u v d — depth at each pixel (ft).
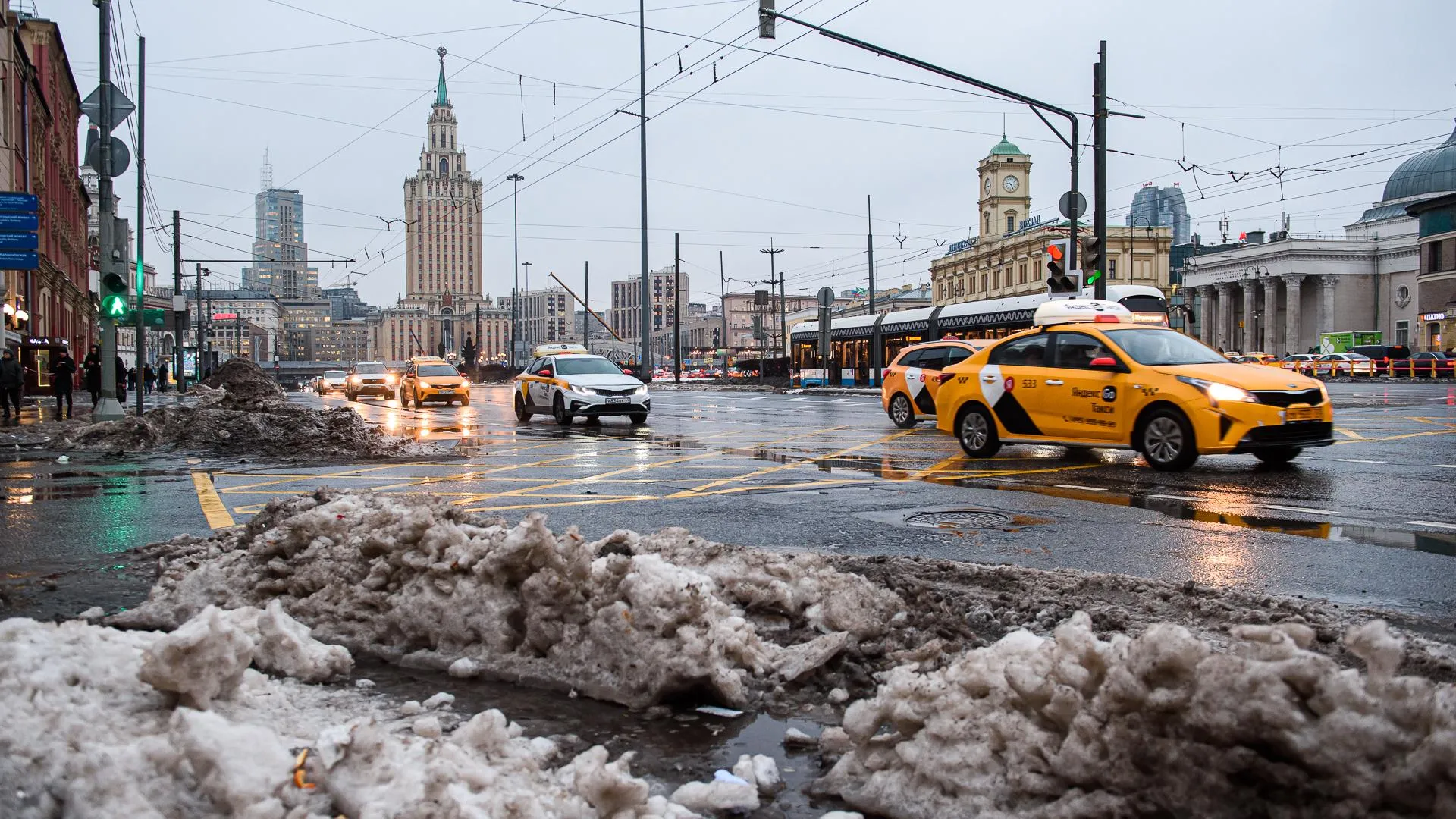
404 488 30.91
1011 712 8.62
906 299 416.46
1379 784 6.72
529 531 12.72
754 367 220.43
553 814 7.45
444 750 8.00
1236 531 21.65
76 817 6.95
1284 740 7.04
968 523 23.08
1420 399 82.17
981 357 40.47
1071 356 37.19
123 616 14.24
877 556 18.15
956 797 8.32
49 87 145.89
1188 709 7.46
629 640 11.38
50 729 7.63
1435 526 22.13
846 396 114.42
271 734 7.92
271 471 37.04
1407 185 278.67
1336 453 38.04
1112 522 23.00
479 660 12.30
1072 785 7.94
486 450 44.88
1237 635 7.91
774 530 22.29
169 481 33.91
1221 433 31.94
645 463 38.06
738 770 9.16
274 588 14.56
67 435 51.80
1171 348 35.68
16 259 68.23
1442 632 13.30
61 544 21.17
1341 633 12.64
